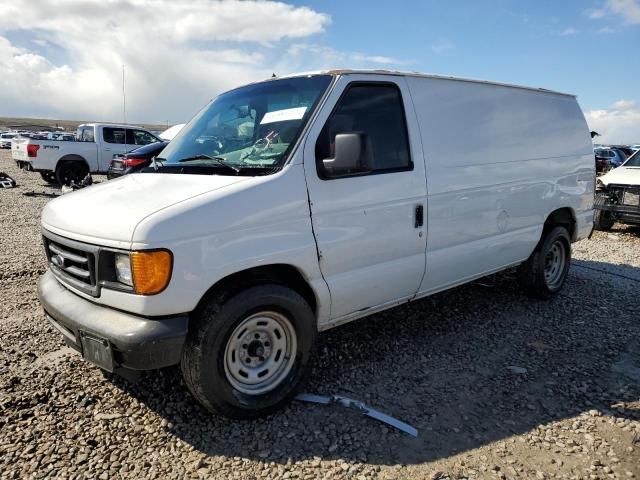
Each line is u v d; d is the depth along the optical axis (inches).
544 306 209.3
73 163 618.2
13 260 259.1
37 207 456.8
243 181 117.3
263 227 116.0
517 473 104.1
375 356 156.9
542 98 206.8
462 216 166.6
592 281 249.0
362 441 113.3
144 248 101.2
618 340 175.0
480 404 130.6
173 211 105.5
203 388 111.2
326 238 128.0
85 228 112.8
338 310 136.2
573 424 122.3
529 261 209.8
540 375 147.6
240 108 150.3
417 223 151.1
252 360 120.8
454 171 161.9
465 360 156.1
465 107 170.2
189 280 105.5
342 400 128.7
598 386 141.9
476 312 199.5
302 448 110.5
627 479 102.9
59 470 101.6
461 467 105.4
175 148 154.8
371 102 141.9
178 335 105.2
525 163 192.1
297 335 126.1
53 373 139.8
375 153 140.6
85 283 116.1
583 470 105.4
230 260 110.8
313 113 129.0
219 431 115.9
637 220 366.3
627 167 406.9
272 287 118.5
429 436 116.0
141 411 122.9
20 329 170.2
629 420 124.6
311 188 124.4
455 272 169.5
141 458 106.2
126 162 476.1
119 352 104.8
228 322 111.3
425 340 170.6
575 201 222.2
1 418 117.8
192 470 102.8
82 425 116.5
